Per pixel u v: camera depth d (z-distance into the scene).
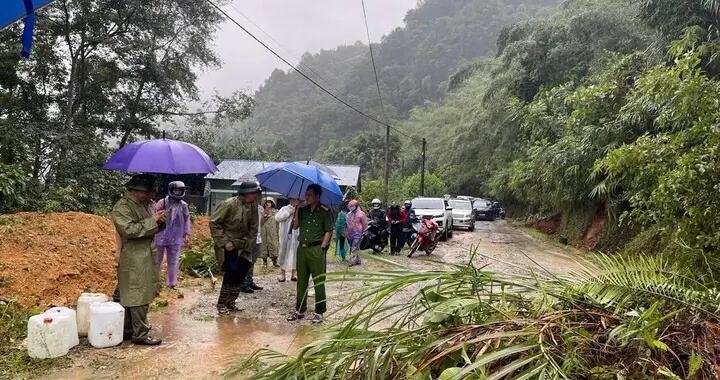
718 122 6.34
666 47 11.67
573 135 15.58
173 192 7.18
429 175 40.78
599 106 13.80
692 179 6.22
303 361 2.79
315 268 6.04
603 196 15.35
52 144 15.03
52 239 7.45
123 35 18.52
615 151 7.61
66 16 16.94
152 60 19.14
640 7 13.18
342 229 11.13
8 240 6.85
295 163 6.63
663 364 2.34
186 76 20.92
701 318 2.75
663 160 7.13
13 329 5.02
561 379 2.13
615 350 2.42
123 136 20.72
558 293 3.09
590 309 2.93
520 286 3.17
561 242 20.03
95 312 4.85
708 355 2.41
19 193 11.38
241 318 6.23
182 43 20.48
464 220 23.70
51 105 18.17
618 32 21.59
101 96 19.41
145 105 20.61
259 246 7.86
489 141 31.62
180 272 8.65
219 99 23.05
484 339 2.37
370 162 56.75
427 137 56.09
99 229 8.71
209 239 10.62
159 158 5.72
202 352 4.87
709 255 4.16
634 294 2.98
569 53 22.95
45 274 6.32
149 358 4.64
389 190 33.81
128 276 4.95
